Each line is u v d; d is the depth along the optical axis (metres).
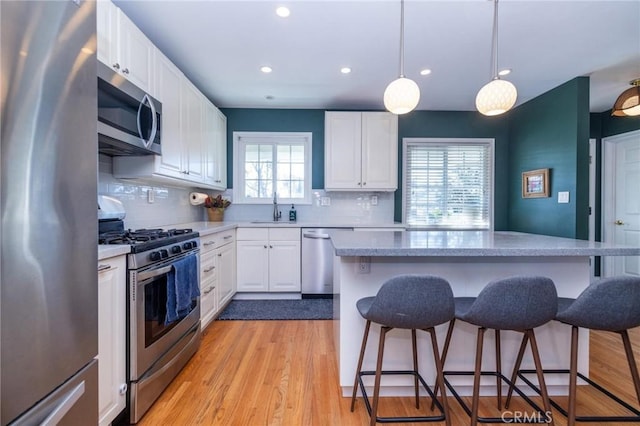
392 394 1.78
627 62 2.79
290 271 3.53
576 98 3.08
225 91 3.50
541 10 2.05
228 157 4.05
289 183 4.14
